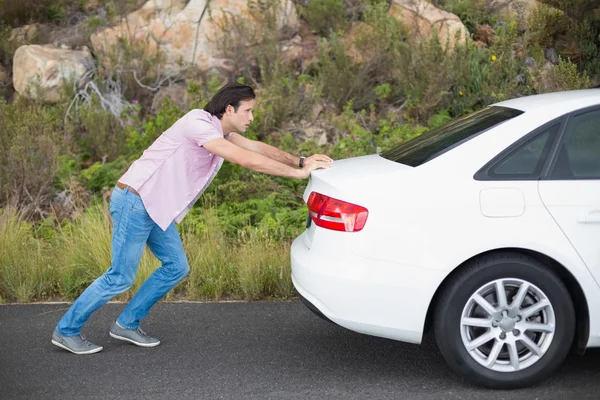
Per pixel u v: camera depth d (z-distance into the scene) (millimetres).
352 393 4156
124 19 10891
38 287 6184
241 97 4668
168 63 10375
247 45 10352
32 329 5387
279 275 6082
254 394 4172
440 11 10617
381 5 10648
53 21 11625
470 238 3959
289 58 10406
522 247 3955
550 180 4027
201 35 10445
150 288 4945
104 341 5117
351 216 4043
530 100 4480
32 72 10062
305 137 9367
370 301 4016
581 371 4359
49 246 7008
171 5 10703
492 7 11023
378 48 10086
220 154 4504
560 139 4105
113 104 9945
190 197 4688
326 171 4395
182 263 4922
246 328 5324
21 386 4344
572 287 4090
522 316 4043
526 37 10320
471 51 9977
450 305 4012
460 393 4109
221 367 4598
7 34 11195
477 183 4023
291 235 7172
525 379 4078
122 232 4684
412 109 9695
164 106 8930
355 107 9977
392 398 4074
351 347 4906
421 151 4367
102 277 4820
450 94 9625
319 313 4152
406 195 4027
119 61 10203
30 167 8203
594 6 10250
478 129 4266
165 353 4859
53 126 9414
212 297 6082
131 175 4648
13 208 7648
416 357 4711
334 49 10148
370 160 4586
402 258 3988
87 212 7488
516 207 3980
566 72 9297
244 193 7992
